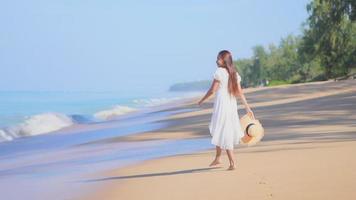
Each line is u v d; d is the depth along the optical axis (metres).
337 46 75.12
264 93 42.34
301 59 109.25
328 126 14.10
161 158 10.49
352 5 49.84
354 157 7.99
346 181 6.28
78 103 61.06
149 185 7.47
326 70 82.62
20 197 7.57
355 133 11.85
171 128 18.45
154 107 44.84
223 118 8.12
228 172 7.88
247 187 6.59
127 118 30.03
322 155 8.51
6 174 10.30
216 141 8.14
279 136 12.68
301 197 5.75
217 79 8.18
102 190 7.49
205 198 6.24
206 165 8.84
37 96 98.31
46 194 7.64
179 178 7.79
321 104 23.25
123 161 10.74
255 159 8.91
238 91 8.23
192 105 38.41
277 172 7.38
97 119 31.58
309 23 75.44
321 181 6.42
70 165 10.94
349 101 23.44
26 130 22.98
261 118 18.61
